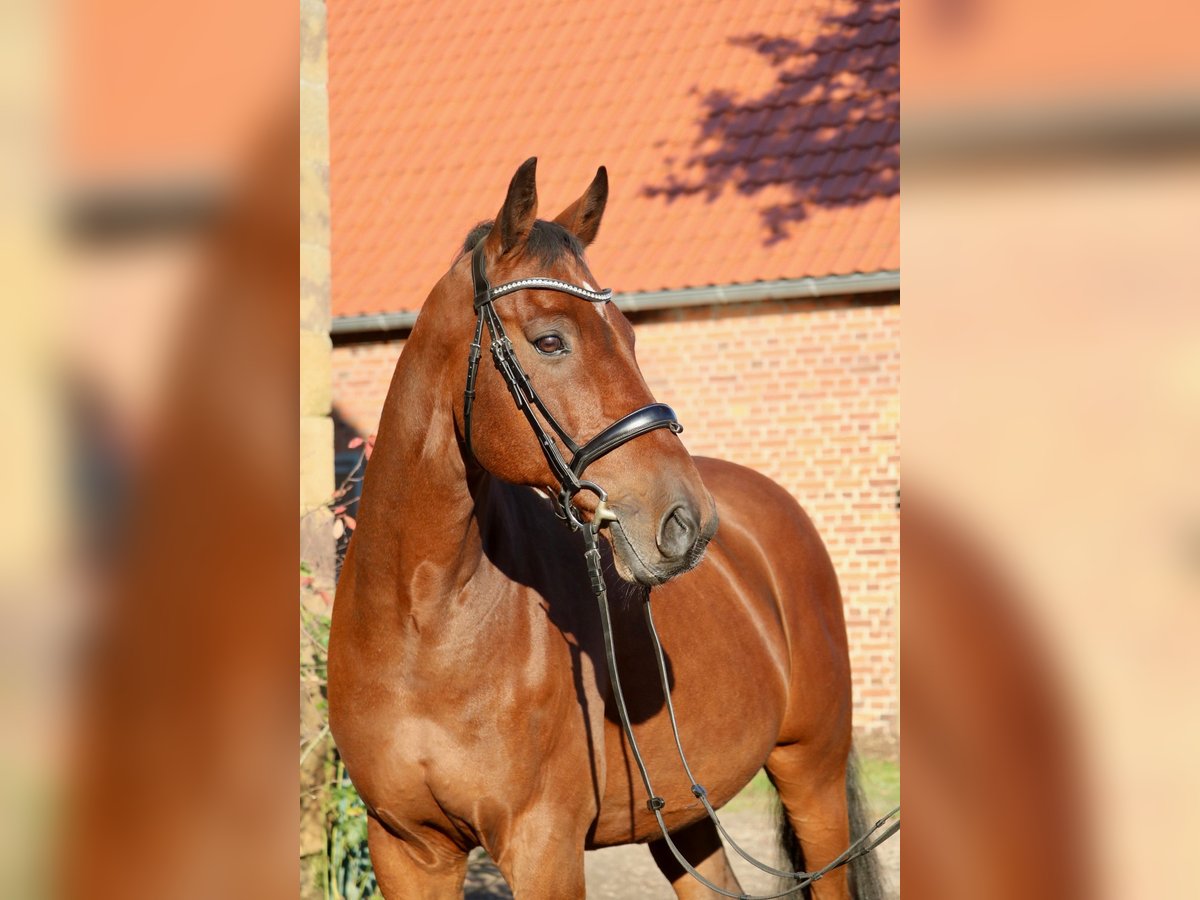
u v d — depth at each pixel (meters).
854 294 8.46
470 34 11.45
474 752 2.31
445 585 2.28
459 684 2.30
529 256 2.17
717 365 8.74
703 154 9.61
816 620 3.45
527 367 2.12
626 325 2.20
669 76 10.34
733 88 10.03
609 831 2.69
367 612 2.35
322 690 3.76
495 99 10.77
